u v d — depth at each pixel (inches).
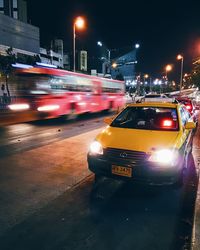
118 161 165.8
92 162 178.5
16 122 553.9
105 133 195.8
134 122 218.5
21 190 180.2
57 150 293.9
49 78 561.3
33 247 116.2
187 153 214.4
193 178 208.8
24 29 2252.7
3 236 124.4
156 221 140.6
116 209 153.9
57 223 136.8
